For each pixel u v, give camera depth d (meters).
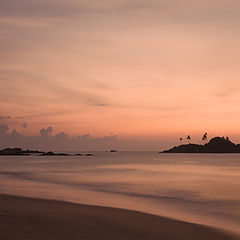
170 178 54.88
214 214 22.83
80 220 17.56
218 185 43.66
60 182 46.62
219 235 15.52
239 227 18.08
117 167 93.06
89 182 47.19
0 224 15.38
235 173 67.94
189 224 17.78
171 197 32.09
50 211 19.97
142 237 14.57
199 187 41.22
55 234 14.09
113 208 22.20
